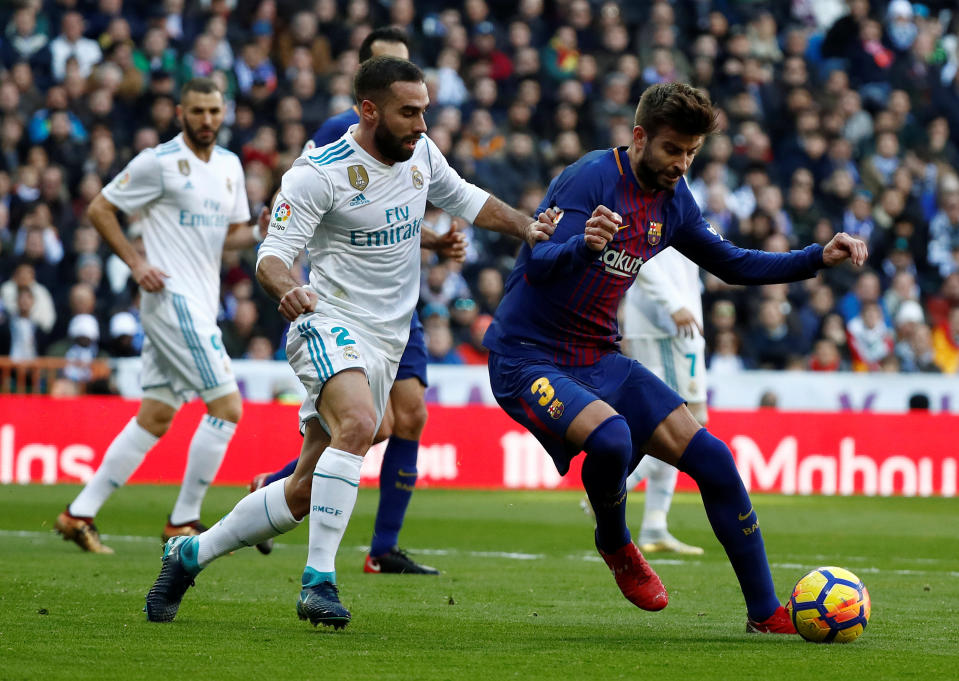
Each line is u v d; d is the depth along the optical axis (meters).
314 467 17.58
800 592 16.53
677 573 25.55
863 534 35.94
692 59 69.19
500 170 59.81
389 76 17.41
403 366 24.72
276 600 20.23
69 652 14.90
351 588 22.28
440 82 62.91
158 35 59.38
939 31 74.31
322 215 17.69
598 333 17.83
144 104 57.84
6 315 49.75
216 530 17.48
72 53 59.56
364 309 18.09
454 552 29.97
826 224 63.56
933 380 51.66
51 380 46.69
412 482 25.03
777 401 51.00
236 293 51.69
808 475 50.38
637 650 15.67
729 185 64.06
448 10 67.25
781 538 34.59
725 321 54.75
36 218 51.78
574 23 67.38
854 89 71.12
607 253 17.31
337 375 17.33
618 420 16.66
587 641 16.45
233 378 29.00
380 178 17.83
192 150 28.70
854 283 60.72
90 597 20.17
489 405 49.44
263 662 14.39
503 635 16.95
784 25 72.88
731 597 21.84
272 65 62.38
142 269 27.77
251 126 58.94
